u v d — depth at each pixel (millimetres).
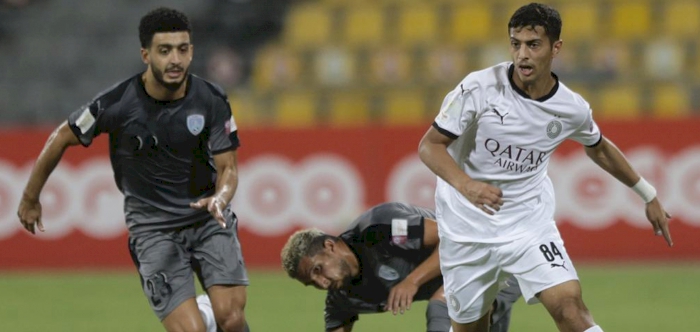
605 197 43375
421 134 44281
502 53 56531
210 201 18922
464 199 18531
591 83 53938
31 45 59906
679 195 43281
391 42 59781
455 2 60281
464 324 19469
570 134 18109
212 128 20125
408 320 31109
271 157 45000
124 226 45219
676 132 43219
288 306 34219
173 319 19516
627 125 43594
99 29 60469
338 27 60375
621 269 42125
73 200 45312
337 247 19703
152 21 18906
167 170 20000
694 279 39062
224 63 57250
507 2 59781
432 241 19922
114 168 20391
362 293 20359
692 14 58312
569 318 17234
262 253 44938
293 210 44844
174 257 20047
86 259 45406
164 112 19594
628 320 30469
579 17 58625
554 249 17984
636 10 58469
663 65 55688
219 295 20047
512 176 18156
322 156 44781
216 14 60281
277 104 56562
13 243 45625
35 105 56562
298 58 58688
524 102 17547
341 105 56281
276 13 60531
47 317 32469
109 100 19547
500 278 18781
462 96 17594
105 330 29953
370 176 44531
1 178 45406
